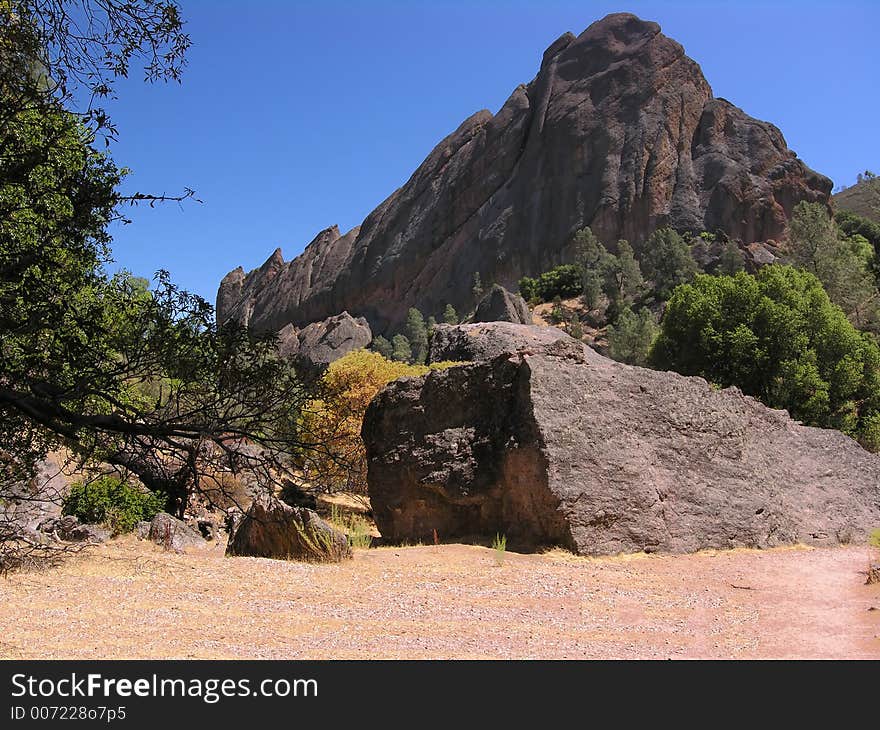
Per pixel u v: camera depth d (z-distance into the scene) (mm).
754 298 34750
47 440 4598
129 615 6750
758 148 107125
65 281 4520
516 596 8000
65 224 4355
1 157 4285
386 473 13133
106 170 4609
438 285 123188
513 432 11727
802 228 73000
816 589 8531
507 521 11812
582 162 114625
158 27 4559
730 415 13422
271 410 4484
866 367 33906
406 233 132625
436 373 13102
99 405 4727
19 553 8914
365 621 6762
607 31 127000
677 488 12070
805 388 31844
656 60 117875
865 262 72438
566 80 126312
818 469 14594
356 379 21156
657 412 12523
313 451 4824
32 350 4211
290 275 150875
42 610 6828
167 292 4320
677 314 36844
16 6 4418
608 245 107062
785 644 6059
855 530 13852
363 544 12227
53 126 4422
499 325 33844
